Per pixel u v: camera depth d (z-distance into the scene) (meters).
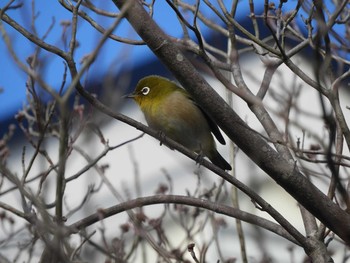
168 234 15.13
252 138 9.40
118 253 9.91
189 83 9.30
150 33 9.20
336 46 10.47
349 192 9.54
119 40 9.69
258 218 9.88
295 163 9.43
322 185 12.76
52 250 6.82
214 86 17.14
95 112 11.52
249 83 17.23
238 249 15.13
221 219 12.08
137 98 13.89
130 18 9.22
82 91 9.41
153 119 13.66
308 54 14.65
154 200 9.65
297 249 15.24
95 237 15.29
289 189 9.42
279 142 8.87
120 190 18.20
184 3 11.32
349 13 10.10
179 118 13.47
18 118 11.83
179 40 11.16
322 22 7.20
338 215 9.28
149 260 13.54
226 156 17.34
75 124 11.91
